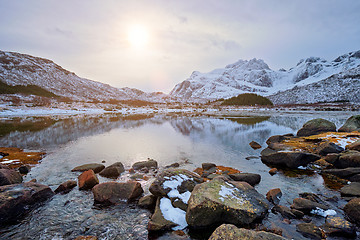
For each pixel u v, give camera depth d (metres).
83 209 8.05
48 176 11.66
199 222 6.61
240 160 15.36
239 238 5.01
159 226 6.62
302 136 23.62
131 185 9.16
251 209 7.00
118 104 159.12
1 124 38.19
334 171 11.74
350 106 119.12
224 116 66.56
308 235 6.19
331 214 7.29
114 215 7.63
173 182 8.92
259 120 50.28
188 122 45.81
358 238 6.04
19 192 8.01
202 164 13.46
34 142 21.80
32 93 162.75
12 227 6.89
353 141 16.62
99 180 11.17
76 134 27.44
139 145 20.61
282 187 10.20
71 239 6.27
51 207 8.16
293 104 178.50
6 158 14.83
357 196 8.61
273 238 4.85
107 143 21.50
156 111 107.12
